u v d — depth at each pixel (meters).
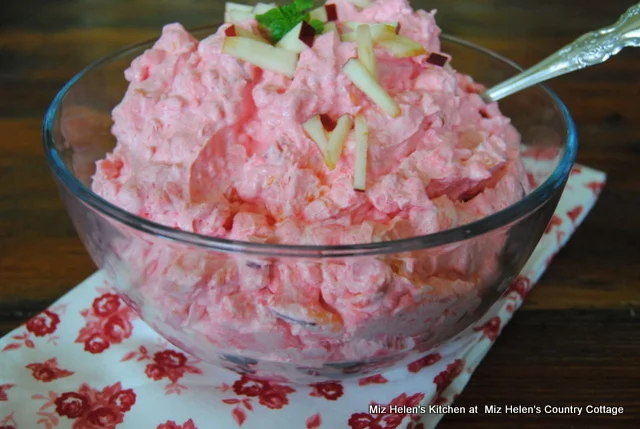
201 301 0.34
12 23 0.72
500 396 0.40
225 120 0.37
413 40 0.40
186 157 0.36
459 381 0.40
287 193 0.36
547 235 0.48
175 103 0.38
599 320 0.44
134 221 0.32
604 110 0.62
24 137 0.56
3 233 0.48
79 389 0.38
